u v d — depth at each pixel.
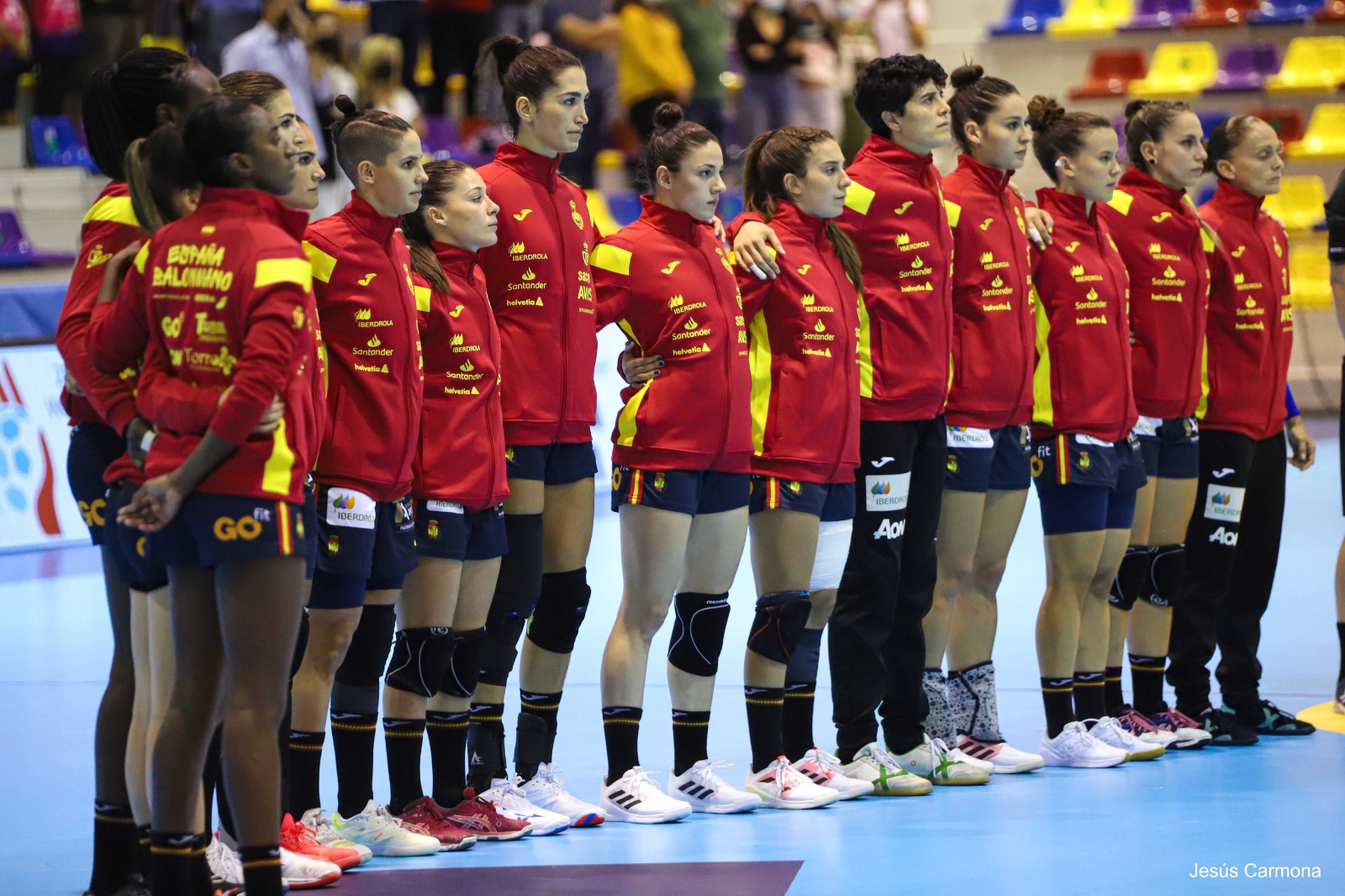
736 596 24.95
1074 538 14.96
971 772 14.23
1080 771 14.75
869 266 13.98
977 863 11.52
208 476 9.23
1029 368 14.66
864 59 39.53
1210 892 10.76
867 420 13.88
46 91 33.47
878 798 13.81
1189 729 15.73
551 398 12.99
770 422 13.45
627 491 13.06
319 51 29.89
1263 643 20.20
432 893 10.76
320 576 11.43
